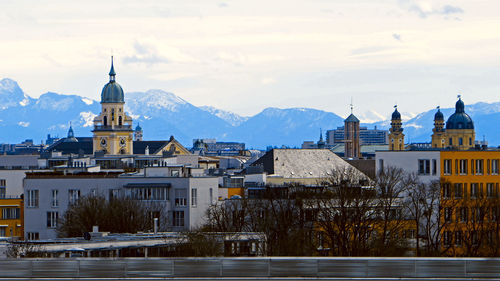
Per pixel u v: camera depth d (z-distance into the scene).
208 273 136.12
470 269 133.38
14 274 138.12
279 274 135.00
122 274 136.88
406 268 133.75
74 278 137.88
